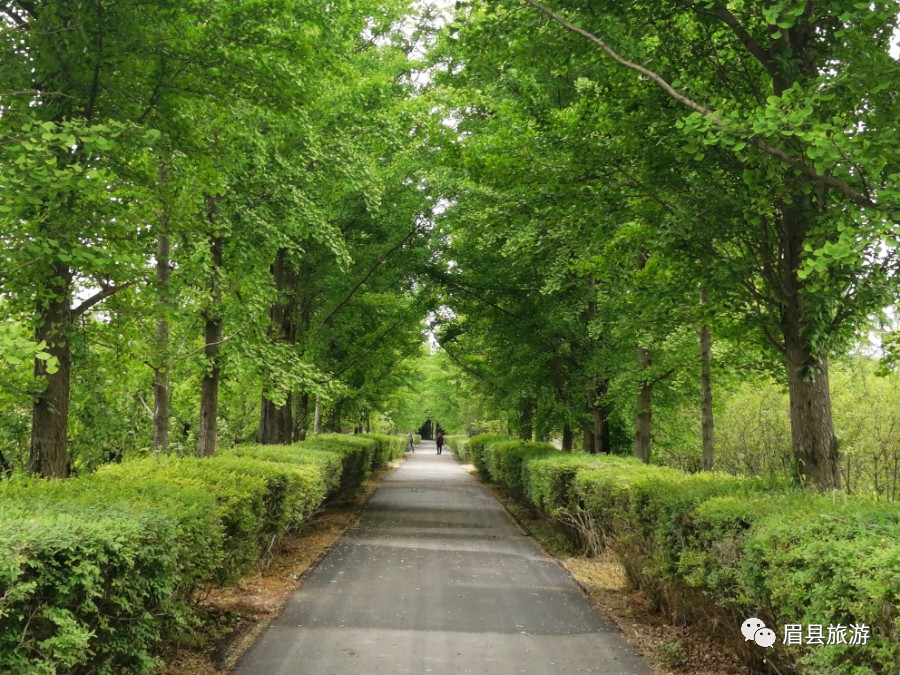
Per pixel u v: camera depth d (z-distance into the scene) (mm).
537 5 5406
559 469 11852
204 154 7348
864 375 16859
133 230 6684
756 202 5789
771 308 6516
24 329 6570
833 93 4707
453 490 23938
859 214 4371
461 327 19438
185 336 10922
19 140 5324
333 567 9555
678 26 6582
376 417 43438
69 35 6020
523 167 7000
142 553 3988
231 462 8789
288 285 16594
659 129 6273
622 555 7996
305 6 9008
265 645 5824
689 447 20156
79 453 10867
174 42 6648
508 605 7512
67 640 3150
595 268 9578
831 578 3449
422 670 5273
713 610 5512
